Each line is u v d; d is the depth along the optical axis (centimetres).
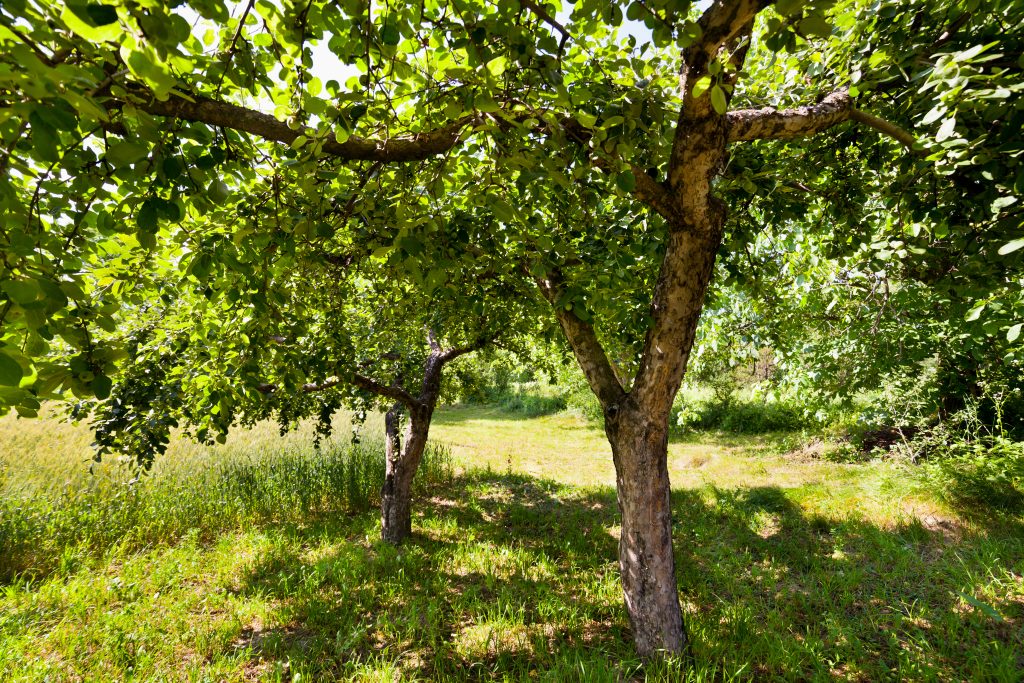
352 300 560
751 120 241
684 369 324
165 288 284
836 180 355
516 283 363
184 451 867
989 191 212
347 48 182
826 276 650
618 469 349
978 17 220
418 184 264
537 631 389
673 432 1330
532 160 195
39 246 138
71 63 114
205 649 384
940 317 558
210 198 157
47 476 712
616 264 301
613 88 221
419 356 695
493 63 178
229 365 331
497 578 494
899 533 557
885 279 511
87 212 161
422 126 218
